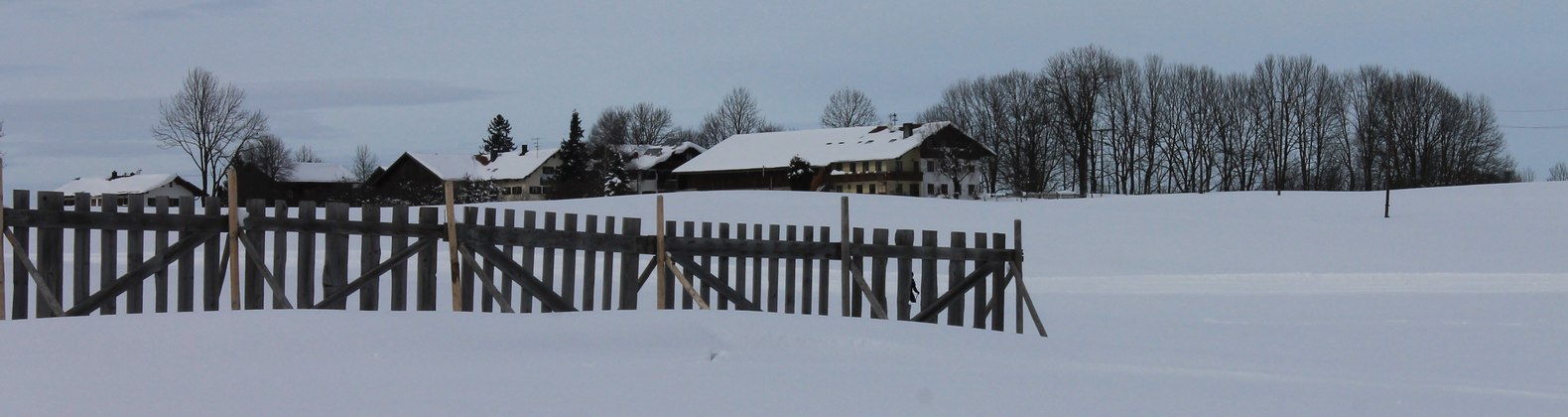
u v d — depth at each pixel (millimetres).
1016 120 100250
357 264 21578
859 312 11828
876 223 41344
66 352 7547
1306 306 19359
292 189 97875
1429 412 7641
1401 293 22297
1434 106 99000
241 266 13469
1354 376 9172
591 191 103125
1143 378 8555
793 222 40750
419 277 10156
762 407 6922
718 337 9273
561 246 10578
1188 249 36688
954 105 105625
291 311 8758
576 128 116875
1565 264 33750
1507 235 45188
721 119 135625
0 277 8844
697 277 11281
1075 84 96688
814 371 8258
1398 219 53688
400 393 6871
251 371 7316
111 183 99500
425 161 104062
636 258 11023
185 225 9516
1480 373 10461
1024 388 7906
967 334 10461
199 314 8547
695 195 48875
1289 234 42406
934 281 12219
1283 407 7590
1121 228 42312
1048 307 18484
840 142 101438
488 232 10195
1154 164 99750
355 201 86312
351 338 8320
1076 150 97312
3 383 6691
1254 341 14031
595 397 7000
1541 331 15148
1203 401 7688
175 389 6711
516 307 12992
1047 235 39594
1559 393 8578
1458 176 99750
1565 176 120688
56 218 9070
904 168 94812
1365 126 99438
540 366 7988
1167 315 17547
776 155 101688
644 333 9109
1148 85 98875
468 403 6680
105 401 6344
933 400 7352
